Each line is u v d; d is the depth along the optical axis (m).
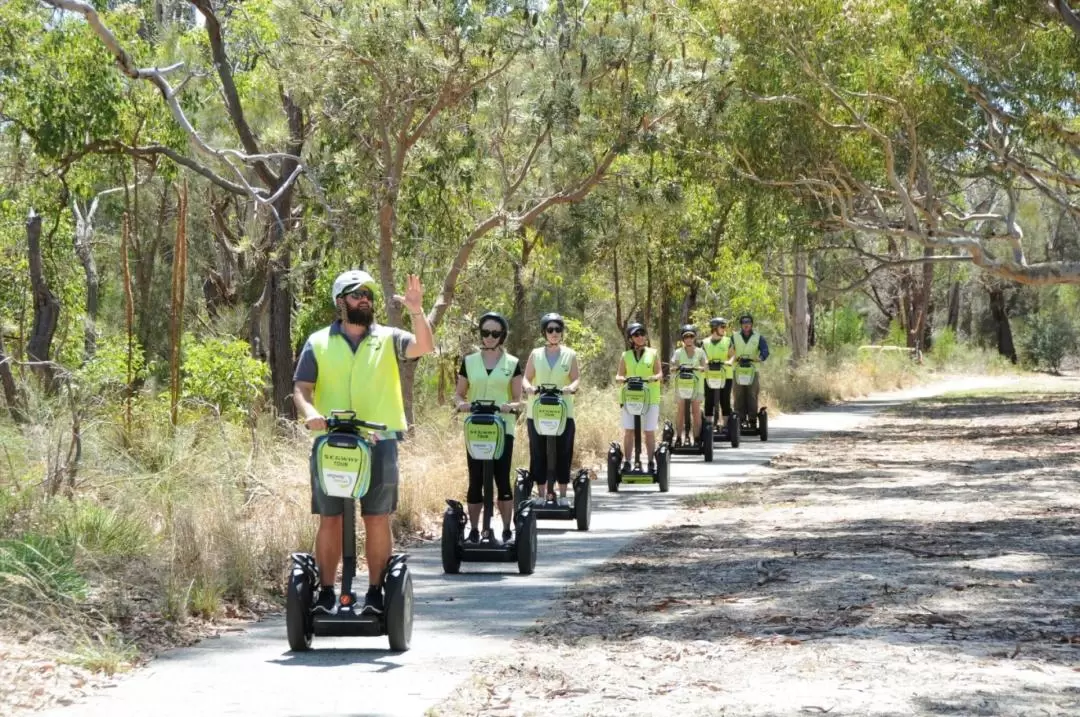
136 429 22.28
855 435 43.62
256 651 12.23
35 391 20.42
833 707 9.85
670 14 30.09
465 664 11.62
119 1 40.09
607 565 17.22
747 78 40.91
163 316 42.41
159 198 45.66
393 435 12.16
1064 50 39.22
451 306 34.88
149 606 13.68
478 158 31.19
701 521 21.78
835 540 19.12
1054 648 11.84
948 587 14.95
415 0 28.03
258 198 30.16
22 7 32.81
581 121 28.84
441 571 17.05
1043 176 46.91
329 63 27.95
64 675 10.94
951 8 38.12
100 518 15.98
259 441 23.77
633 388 26.66
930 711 9.72
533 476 20.73
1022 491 26.08
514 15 28.17
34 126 33.81
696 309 57.47
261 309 44.72
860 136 45.12
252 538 16.61
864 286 102.81
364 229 29.95
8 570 12.95
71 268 46.75
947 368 103.94
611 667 11.36
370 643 12.63
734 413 38.62
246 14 36.47
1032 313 119.81
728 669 11.20
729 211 51.88
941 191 52.22
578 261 36.62
